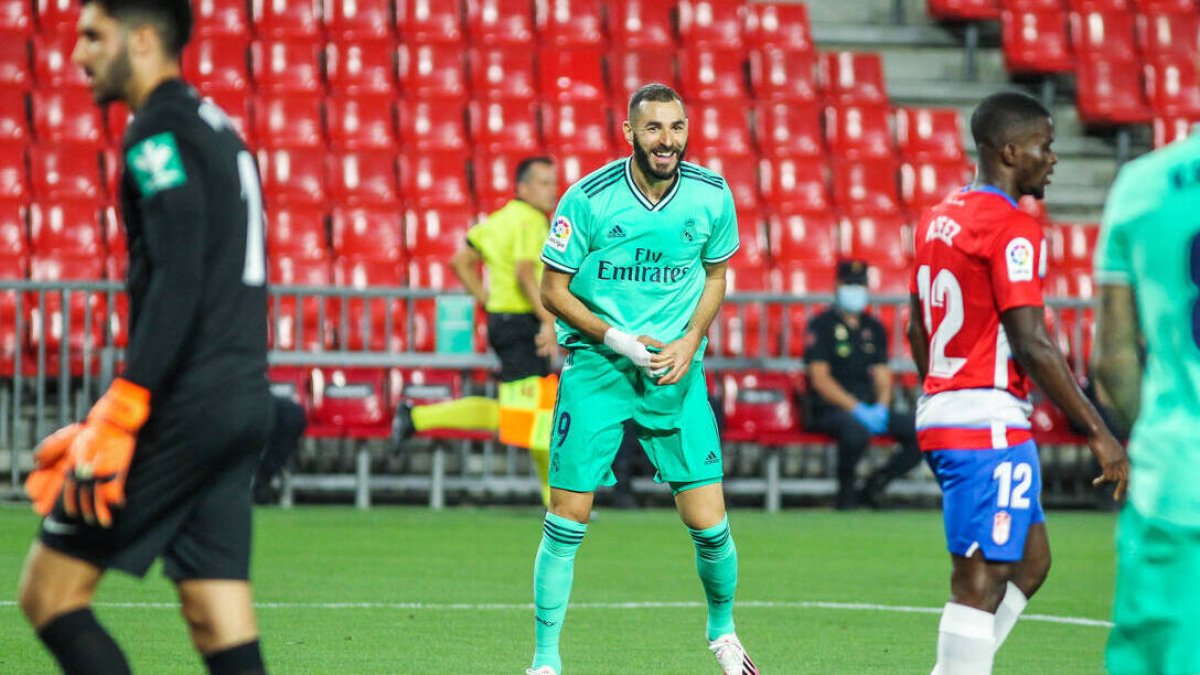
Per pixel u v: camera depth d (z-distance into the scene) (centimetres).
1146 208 1232
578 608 2850
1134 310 1279
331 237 5422
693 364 2084
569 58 6112
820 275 5497
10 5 5903
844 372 4794
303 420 4553
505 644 2431
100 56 1329
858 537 4119
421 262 5338
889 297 5019
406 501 5006
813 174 5822
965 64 6725
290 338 5028
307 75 5909
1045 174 1812
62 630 1325
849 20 6838
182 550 1357
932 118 6194
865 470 5272
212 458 1323
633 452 4897
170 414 1303
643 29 6366
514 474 4928
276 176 5538
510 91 6041
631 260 2077
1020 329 1719
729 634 2122
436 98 5869
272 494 4894
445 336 4784
